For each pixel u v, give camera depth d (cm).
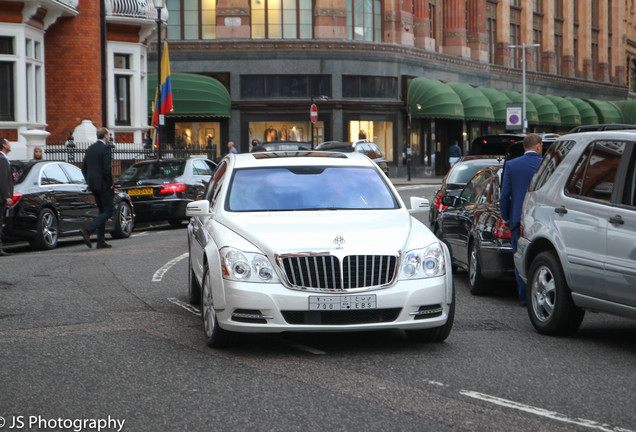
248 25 4791
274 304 735
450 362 730
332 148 3519
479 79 5978
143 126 3425
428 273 766
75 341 819
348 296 739
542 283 862
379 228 789
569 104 6856
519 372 696
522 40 6644
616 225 762
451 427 547
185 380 670
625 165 778
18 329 877
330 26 4841
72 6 3023
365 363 727
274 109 4794
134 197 2066
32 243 1677
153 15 3362
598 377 679
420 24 5372
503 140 1772
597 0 7994
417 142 5341
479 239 1083
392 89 5038
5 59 2612
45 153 2686
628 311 755
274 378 675
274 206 862
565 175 855
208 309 796
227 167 928
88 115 3150
